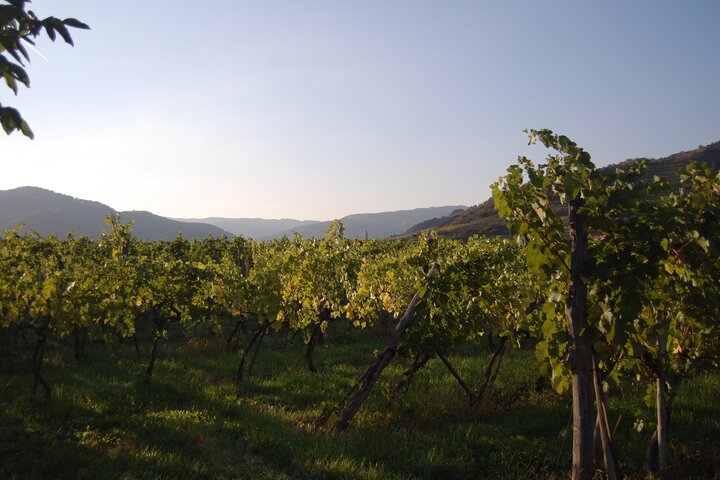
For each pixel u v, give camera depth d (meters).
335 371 12.06
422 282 8.68
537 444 6.83
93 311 9.50
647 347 5.32
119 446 6.46
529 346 14.59
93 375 10.85
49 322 8.67
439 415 8.25
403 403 8.63
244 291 11.94
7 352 11.50
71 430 7.19
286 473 5.96
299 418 8.30
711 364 5.71
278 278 12.22
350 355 14.20
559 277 4.93
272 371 12.11
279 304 11.86
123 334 11.56
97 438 6.87
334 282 12.97
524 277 9.85
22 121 2.50
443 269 8.88
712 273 5.07
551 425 7.64
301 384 10.64
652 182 4.65
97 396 8.91
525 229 4.88
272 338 17.25
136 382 9.92
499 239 15.18
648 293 5.20
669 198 5.21
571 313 4.66
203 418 7.91
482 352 14.04
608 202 4.44
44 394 8.80
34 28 2.41
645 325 5.16
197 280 12.23
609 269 4.41
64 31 2.45
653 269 4.64
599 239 4.84
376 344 15.96
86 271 9.90
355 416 8.27
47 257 19.11
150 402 8.81
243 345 15.69
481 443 6.92
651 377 5.57
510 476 5.91
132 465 5.81
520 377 10.69
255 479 5.60
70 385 9.70
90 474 5.56
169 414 8.02
